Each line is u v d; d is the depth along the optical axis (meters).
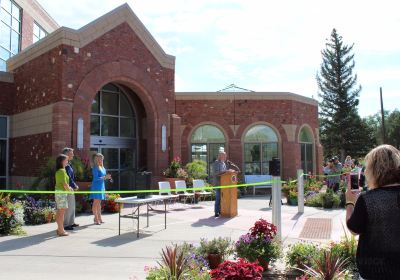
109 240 8.66
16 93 17.34
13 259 7.04
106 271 6.28
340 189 16.25
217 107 22.12
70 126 14.54
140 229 10.00
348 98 49.47
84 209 13.16
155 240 8.66
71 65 14.73
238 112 22.17
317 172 24.41
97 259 7.02
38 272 6.23
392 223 3.08
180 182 15.59
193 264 5.21
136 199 9.62
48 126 14.87
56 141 14.21
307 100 23.98
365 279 3.17
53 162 13.41
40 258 7.11
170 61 18.41
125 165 17.97
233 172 12.14
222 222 11.09
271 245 6.43
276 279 6.12
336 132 48.31
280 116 22.34
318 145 24.70
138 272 6.21
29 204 11.31
